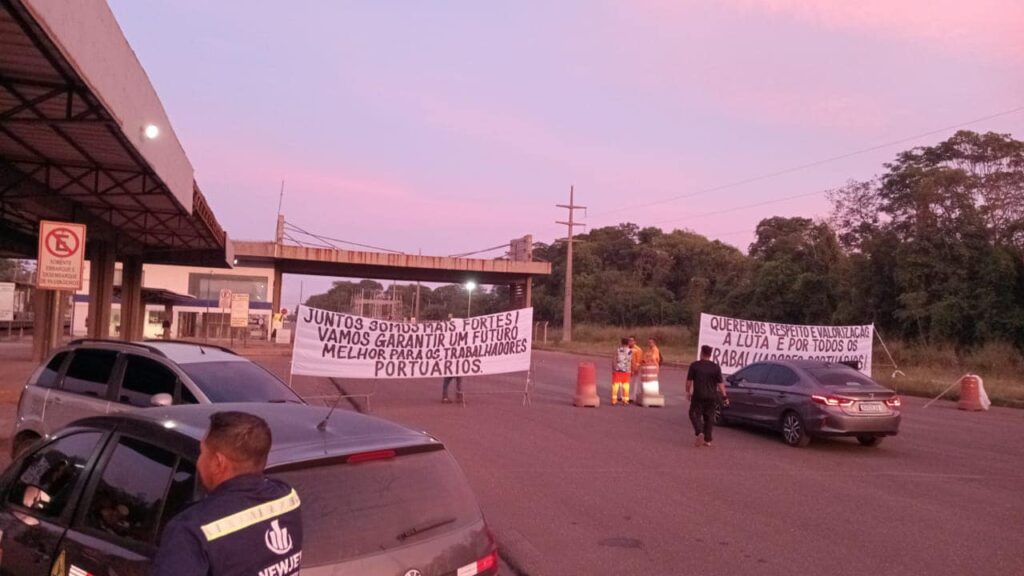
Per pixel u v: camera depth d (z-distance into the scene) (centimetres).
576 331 7000
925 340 3759
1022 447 1504
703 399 1417
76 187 1825
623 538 809
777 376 1550
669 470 1177
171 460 376
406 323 1909
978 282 3656
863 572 716
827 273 4709
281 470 351
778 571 714
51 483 436
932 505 988
